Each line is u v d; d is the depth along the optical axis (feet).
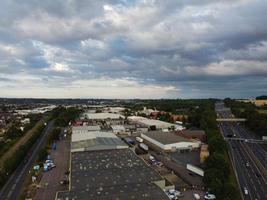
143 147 595.88
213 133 622.13
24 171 450.71
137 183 329.93
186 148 576.61
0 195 347.97
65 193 297.74
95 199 282.77
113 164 413.39
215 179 337.31
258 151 579.07
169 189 347.15
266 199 323.57
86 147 515.09
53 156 542.57
